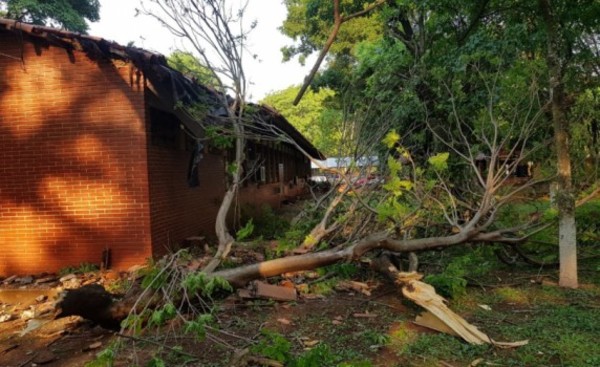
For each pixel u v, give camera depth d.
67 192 7.33
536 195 7.56
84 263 7.27
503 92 6.48
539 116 6.37
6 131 7.43
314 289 5.61
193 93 7.66
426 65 7.83
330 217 7.58
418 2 7.50
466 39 7.67
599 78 6.62
